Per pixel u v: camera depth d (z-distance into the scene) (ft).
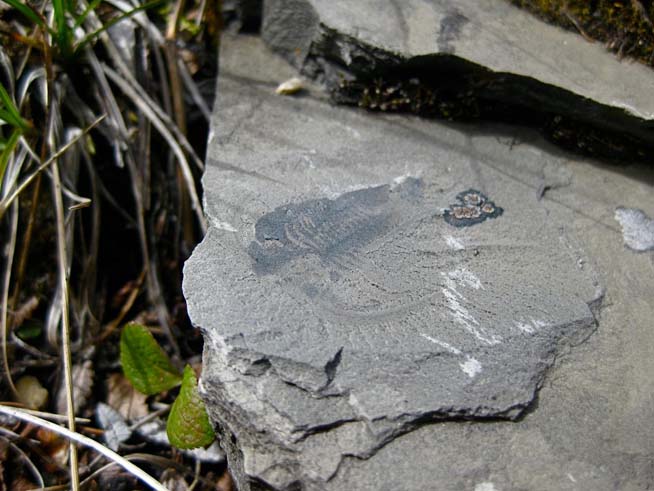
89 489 0.87
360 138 0.93
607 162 0.93
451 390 0.72
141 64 1.00
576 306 0.78
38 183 0.93
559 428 0.72
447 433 0.71
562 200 0.89
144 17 1.00
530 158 0.92
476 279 0.80
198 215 0.99
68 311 0.94
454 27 0.92
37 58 0.96
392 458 0.69
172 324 1.00
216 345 0.73
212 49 1.06
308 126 0.94
